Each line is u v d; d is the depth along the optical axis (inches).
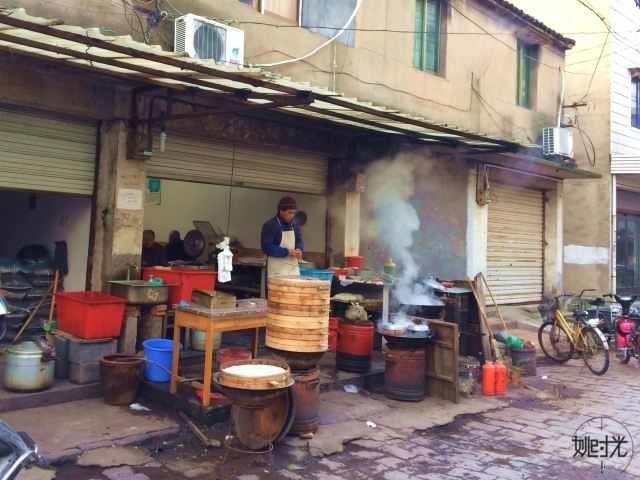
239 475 166.1
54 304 249.3
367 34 343.6
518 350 312.0
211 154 290.5
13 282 246.7
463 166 429.4
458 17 414.6
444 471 177.8
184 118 242.5
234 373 170.6
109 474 160.4
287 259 267.0
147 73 189.5
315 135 327.3
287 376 170.7
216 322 198.7
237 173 303.1
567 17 551.8
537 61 499.8
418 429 213.3
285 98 212.8
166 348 226.2
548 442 207.6
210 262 377.4
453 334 248.5
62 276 262.7
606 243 530.0
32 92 220.2
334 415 217.0
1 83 212.2
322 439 193.9
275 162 322.7
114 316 222.4
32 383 201.0
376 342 320.8
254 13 280.7
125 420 196.4
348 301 297.9
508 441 207.5
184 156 279.1
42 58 190.2
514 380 287.7
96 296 232.1
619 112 544.4
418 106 381.1
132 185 250.5
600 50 533.3
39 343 207.0
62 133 241.0
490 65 447.2
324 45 307.3
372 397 246.2
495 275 477.4
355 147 348.2
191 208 429.1
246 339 310.8
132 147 246.8
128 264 249.9
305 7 305.9
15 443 105.5
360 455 187.0
